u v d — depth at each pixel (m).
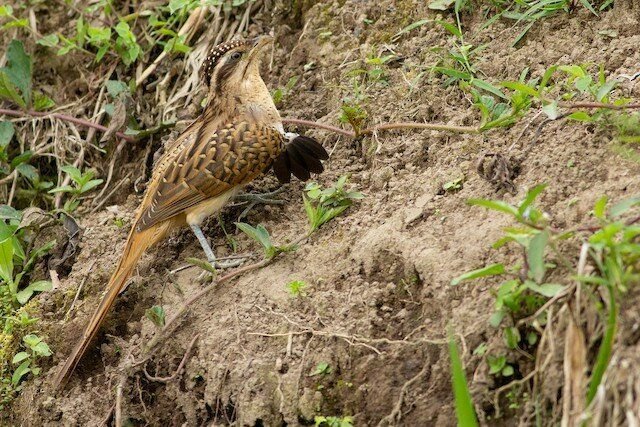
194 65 13.70
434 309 9.41
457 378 7.78
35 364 11.48
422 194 10.55
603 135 9.91
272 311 10.23
